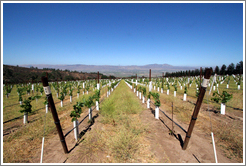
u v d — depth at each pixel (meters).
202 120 6.01
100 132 4.82
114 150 3.59
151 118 6.60
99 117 6.79
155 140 4.31
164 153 3.58
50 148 3.93
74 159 3.37
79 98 11.90
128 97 11.62
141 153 3.57
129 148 3.65
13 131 5.16
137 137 4.23
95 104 8.91
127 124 5.38
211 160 3.29
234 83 22.58
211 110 7.62
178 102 9.32
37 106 9.16
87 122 6.06
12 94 15.88
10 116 6.99
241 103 8.10
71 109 8.74
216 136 4.46
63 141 3.47
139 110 7.58
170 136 4.59
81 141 4.27
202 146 3.93
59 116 7.11
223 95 6.91
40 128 5.12
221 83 23.11
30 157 3.51
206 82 3.06
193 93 13.41
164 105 9.34
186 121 5.98
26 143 4.19
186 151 3.68
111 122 5.84
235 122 5.61
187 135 3.61
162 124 5.75
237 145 3.82
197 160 3.29
